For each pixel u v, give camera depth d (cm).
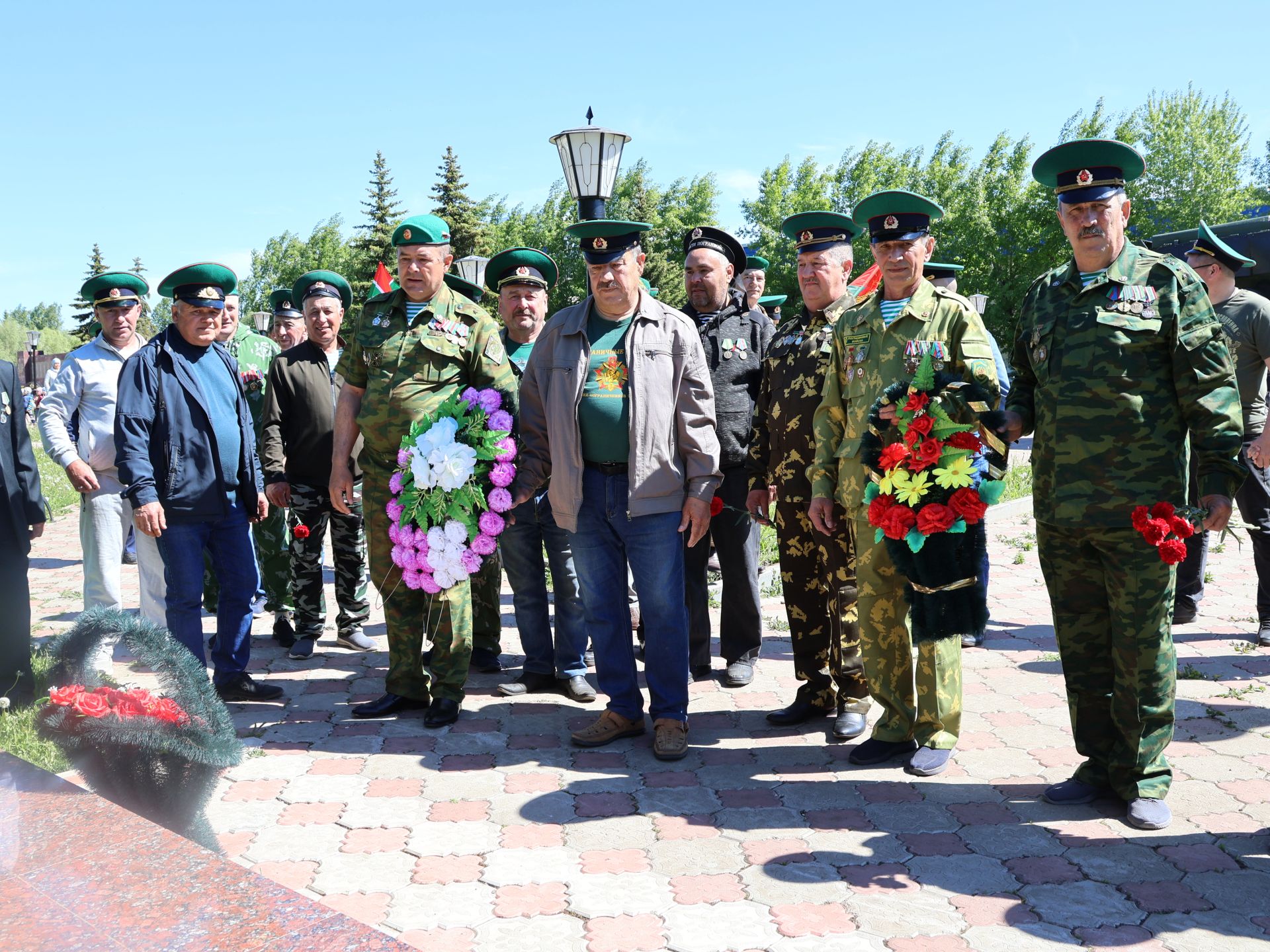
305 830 368
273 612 693
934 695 422
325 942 143
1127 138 4241
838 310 477
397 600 503
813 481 450
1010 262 4016
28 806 188
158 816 261
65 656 280
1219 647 599
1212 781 404
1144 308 351
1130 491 354
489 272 616
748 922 301
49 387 591
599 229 438
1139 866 333
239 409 532
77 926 147
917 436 390
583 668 547
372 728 487
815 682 490
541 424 484
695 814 382
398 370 491
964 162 4553
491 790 407
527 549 539
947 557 397
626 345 445
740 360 550
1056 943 288
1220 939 289
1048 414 369
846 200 4962
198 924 147
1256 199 4441
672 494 447
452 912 308
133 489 489
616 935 294
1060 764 426
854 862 339
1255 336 577
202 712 269
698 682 566
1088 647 381
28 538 508
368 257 5212
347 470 516
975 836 359
